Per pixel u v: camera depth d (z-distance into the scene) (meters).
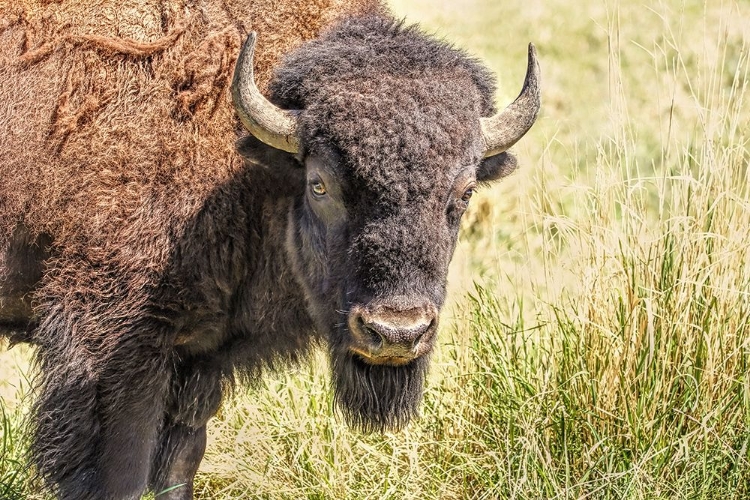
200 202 16.92
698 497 17.77
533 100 16.73
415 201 14.92
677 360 18.95
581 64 50.03
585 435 19.20
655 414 18.69
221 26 17.44
